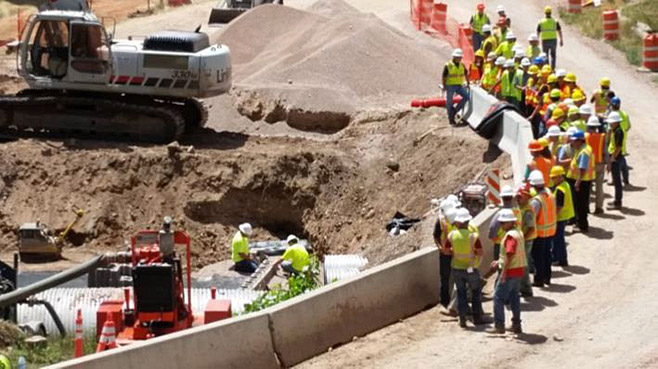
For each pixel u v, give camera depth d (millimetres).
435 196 44750
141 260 28953
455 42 66812
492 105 44625
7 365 24250
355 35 59031
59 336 31281
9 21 82125
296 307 25281
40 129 50906
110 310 29078
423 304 28562
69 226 45781
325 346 25781
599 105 41469
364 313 26906
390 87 56750
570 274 30312
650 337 25703
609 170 38438
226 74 50906
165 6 84250
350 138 50875
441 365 24500
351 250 46125
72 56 49531
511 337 26016
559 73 40281
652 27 67500
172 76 49562
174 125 50000
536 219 28750
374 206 46969
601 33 66750
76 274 28672
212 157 48281
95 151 48344
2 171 47219
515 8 75188
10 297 27984
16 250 45344
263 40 62688
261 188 47719
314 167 48469
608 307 27734
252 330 24438
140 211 46906
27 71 49938
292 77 57250
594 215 35500
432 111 50781
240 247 41781
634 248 32156
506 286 26047
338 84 56469
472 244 26734
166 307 28547
